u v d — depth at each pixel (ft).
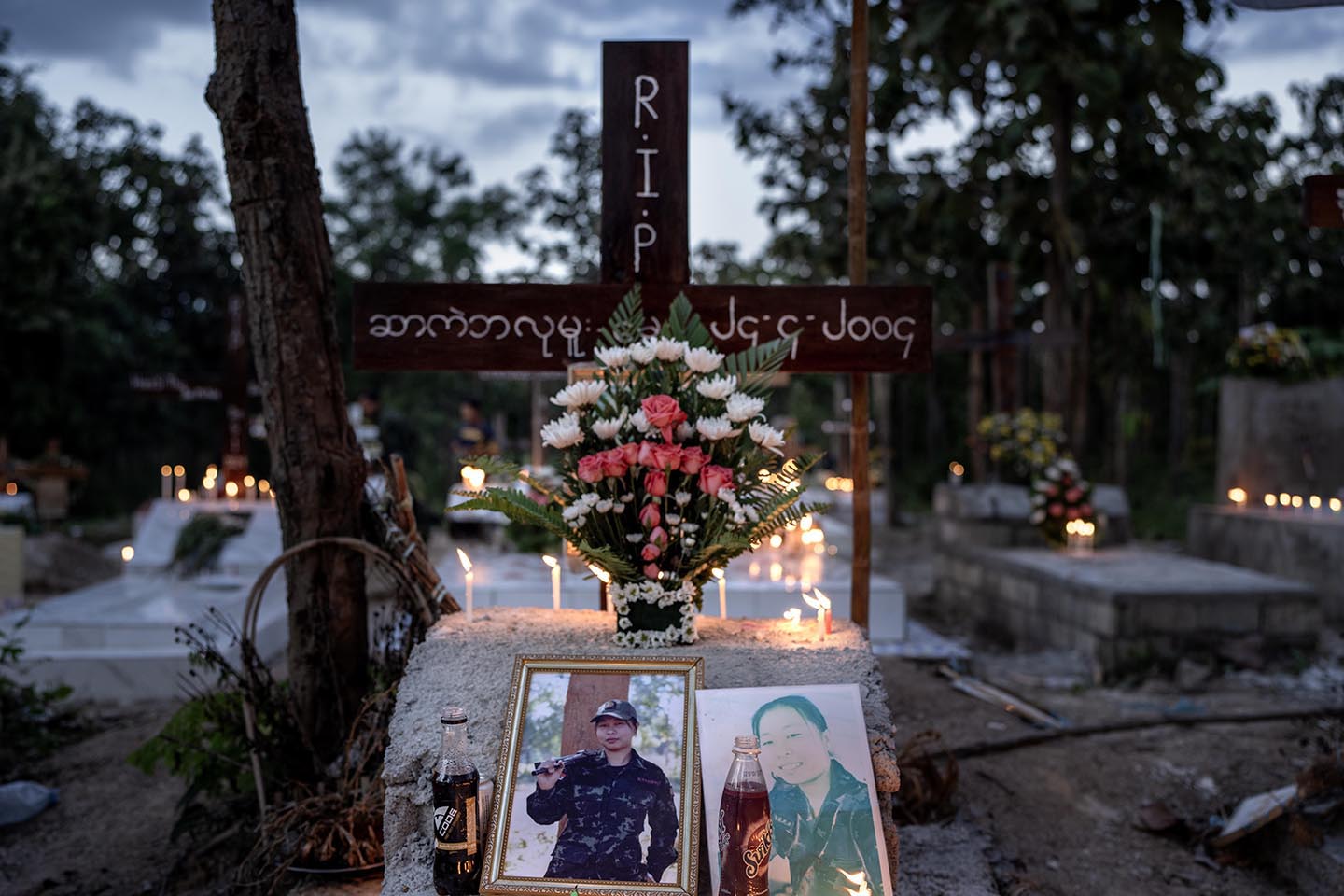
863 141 15.33
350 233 115.96
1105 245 54.85
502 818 10.37
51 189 76.18
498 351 14.43
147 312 92.94
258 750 14.55
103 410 85.71
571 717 10.87
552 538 32.48
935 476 88.69
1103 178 54.85
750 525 12.19
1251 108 58.70
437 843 10.27
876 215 60.29
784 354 13.23
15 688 22.11
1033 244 51.29
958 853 14.39
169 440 89.86
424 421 87.30
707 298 14.51
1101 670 27.43
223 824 15.57
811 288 14.47
